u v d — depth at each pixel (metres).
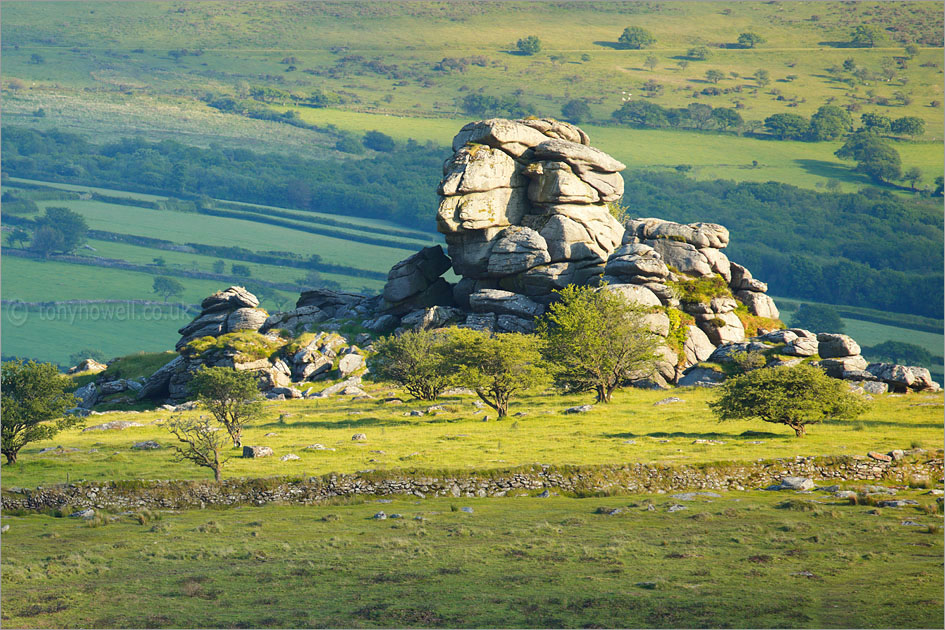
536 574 67.62
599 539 76.88
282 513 90.31
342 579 67.50
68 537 81.62
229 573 69.38
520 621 58.38
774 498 91.94
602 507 87.81
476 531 79.81
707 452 104.19
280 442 118.56
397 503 93.69
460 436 119.19
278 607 61.72
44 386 111.50
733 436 116.19
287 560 72.62
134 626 58.59
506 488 97.06
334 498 95.12
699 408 142.50
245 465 102.12
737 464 99.06
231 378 115.88
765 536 76.56
